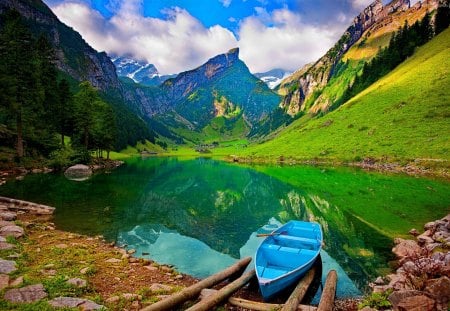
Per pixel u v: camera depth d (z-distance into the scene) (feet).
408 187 157.99
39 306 35.68
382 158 254.06
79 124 260.42
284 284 47.60
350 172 234.58
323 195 148.97
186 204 133.08
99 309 36.91
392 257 67.41
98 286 46.14
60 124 263.29
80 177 197.47
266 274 49.32
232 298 44.78
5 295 37.70
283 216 112.47
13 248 56.59
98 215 101.96
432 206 114.11
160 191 164.35
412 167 221.05
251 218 110.32
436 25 504.84
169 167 344.90
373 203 123.85
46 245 63.72
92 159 285.43
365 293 51.31
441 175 196.54
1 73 175.83
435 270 40.40
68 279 44.27
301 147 391.45
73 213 102.37
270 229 96.17
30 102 196.65
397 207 114.73
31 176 179.11
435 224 79.46
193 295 44.14
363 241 78.95
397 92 377.71
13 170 179.73
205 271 61.31
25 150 209.87
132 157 538.06
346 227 92.12
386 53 549.95
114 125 330.75
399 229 88.02
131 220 99.35
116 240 78.33
